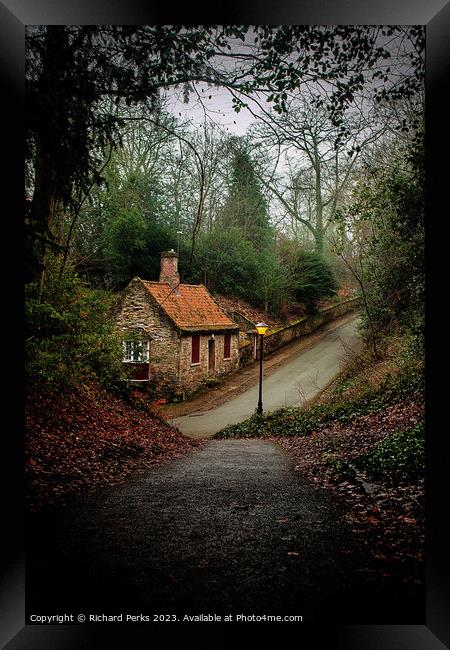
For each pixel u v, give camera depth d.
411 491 5.18
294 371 25.12
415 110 9.66
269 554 3.87
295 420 14.73
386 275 17.41
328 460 8.05
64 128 5.25
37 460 6.60
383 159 13.38
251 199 26.53
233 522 4.69
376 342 19.69
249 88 6.57
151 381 21.80
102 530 4.42
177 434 13.28
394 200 11.49
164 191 24.66
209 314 24.84
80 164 5.68
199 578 3.46
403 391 11.59
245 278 31.16
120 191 23.05
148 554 3.88
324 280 33.09
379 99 7.84
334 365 25.30
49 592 3.29
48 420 8.29
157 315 21.88
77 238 21.22
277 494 5.90
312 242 33.81
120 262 23.84
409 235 11.66
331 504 5.37
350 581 3.41
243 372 26.08
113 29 5.43
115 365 11.81
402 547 3.89
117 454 8.45
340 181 17.36
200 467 8.05
